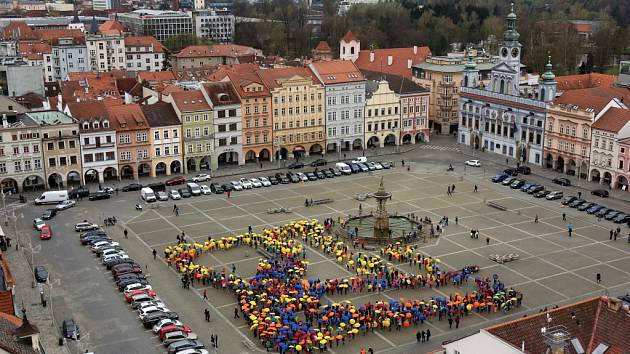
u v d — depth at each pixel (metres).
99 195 182.12
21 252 145.88
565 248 149.25
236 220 165.75
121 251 143.00
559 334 76.56
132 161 198.88
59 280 132.12
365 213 169.75
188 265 135.88
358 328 112.75
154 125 199.88
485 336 77.12
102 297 125.69
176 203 179.38
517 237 155.50
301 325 113.06
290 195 185.50
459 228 160.88
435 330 114.75
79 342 109.06
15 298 124.00
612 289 129.38
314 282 128.00
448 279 131.75
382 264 138.00
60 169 190.50
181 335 109.75
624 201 181.12
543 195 184.25
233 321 117.75
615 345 78.12
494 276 131.38
